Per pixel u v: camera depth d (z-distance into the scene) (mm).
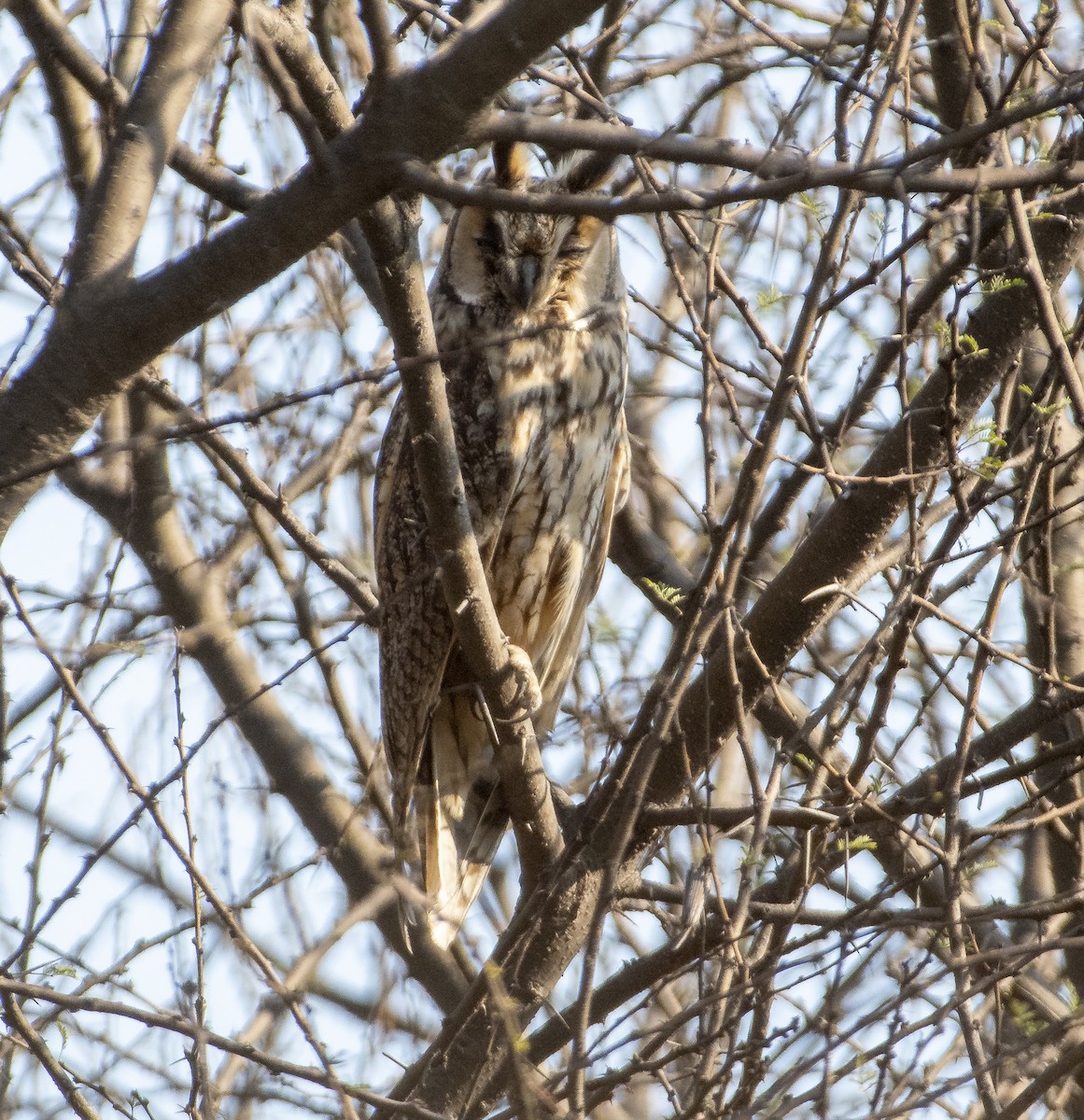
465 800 9758
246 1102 6910
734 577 6062
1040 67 7969
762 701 8867
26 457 6566
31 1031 6387
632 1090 7531
